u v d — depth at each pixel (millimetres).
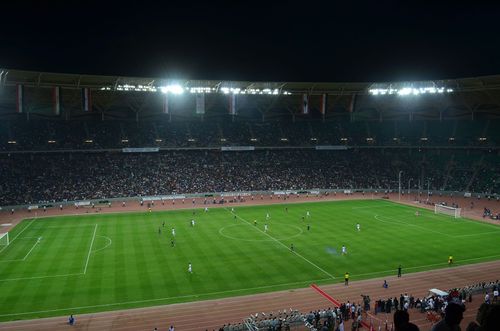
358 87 108938
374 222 83188
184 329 39156
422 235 72875
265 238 70875
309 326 38219
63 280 51125
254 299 45969
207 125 134125
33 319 41094
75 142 116188
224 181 120500
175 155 127750
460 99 123812
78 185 108500
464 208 98312
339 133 138500
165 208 99438
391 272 54469
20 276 52438
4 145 108938
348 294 47438
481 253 62438
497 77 94438
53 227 79438
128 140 121375
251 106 133250
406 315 8477
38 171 109875
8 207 96938
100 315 42031
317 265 57031
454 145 127062
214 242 68188
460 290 45062
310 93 110875
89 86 95500
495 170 119438
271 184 121750
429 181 123938
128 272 54031
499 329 6477
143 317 41594
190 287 49156
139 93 114562
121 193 108812
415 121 138625
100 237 71500
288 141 133125
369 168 131875
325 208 98875
